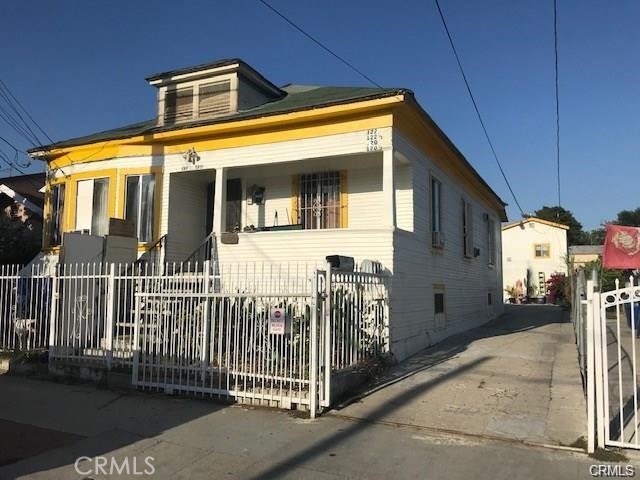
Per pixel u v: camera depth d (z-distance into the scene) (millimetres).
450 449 6023
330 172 14031
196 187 14820
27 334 10570
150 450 6070
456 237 16500
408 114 11891
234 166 12992
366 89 14008
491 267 22188
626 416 7027
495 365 10359
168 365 8586
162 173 13844
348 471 5426
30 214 21578
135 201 13984
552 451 5922
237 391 7988
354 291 9078
